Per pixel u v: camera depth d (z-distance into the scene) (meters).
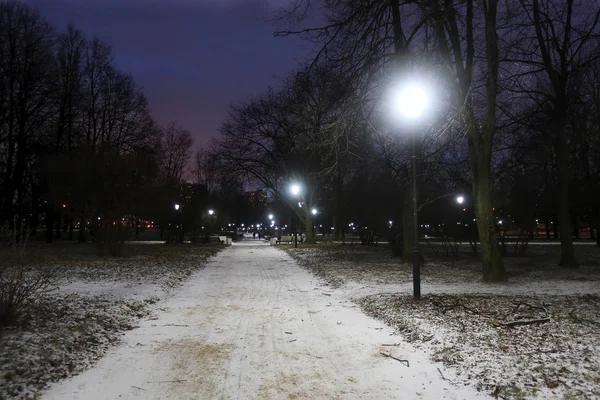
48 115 34.50
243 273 18.23
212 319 9.09
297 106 25.80
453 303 9.98
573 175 30.12
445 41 13.30
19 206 34.62
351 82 12.32
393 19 12.98
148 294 11.69
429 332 7.49
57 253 24.17
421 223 48.19
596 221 37.00
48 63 33.72
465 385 5.27
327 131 13.40
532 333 7.23
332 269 18.78
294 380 5.54
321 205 50.94
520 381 5.19
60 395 4.98
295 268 20.56
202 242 45.34
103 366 6.02
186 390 5.20
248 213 94.00
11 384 5.05
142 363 6.18
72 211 26.09
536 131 19.73
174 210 40.62
